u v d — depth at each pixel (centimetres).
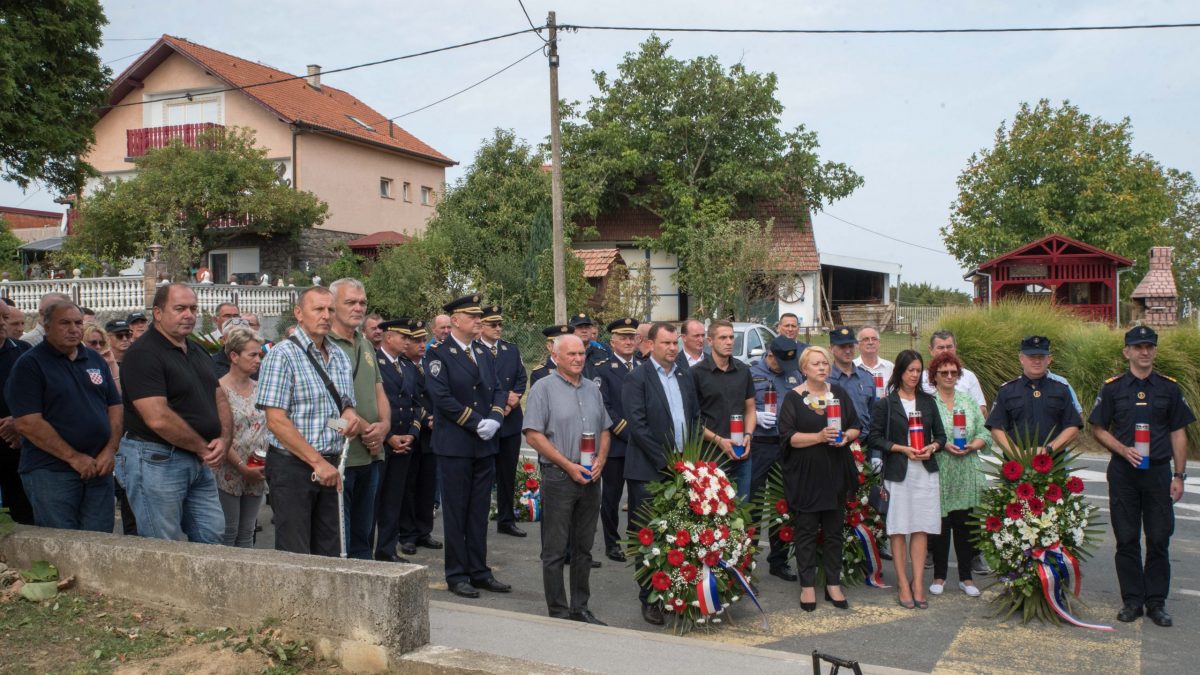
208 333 912
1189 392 1390
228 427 599
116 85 3562
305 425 542
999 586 723
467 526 709
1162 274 2884
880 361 848
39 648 436
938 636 610
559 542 627
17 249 3791
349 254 3412
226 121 3522
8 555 529
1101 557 815
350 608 431
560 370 640
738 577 626
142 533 543
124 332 890
